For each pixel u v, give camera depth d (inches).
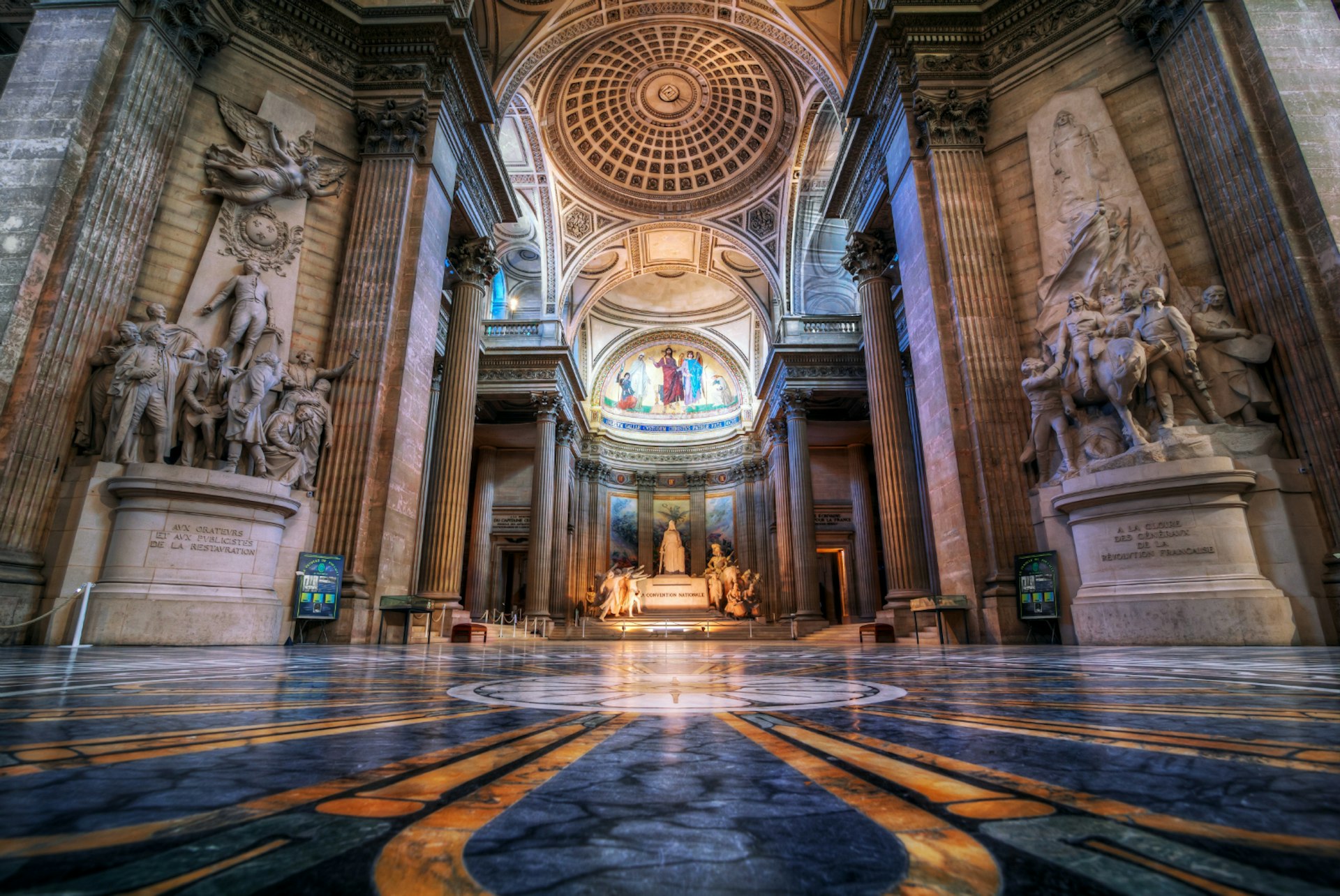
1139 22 344.2
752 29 653.9
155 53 318.3
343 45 414.0
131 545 269.7
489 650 288.8
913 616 427.2
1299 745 44.3
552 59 745.6
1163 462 275.4
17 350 261.4
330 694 85.9
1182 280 317.4
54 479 267.1
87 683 98.5
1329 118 281.7
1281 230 277.4
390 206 393.7
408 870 19.1
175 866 19.3
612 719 60.5
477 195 531.5
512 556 1133.1
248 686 96.8
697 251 1046.4
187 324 320.8
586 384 1267.2
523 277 1013.2
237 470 309.9
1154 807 28.1
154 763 39.0
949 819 26.5
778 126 855.7
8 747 44.6
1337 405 257.1
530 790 32.5
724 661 189.8
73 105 289.7
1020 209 378.9
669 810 28.5
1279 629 243.8
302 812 27.9
